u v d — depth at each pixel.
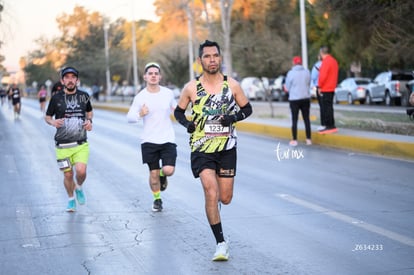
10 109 91.69
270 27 71.50
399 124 33.44
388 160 24.08
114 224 15.04
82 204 16.89
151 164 16.33
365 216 14.95
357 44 42.25
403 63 44.72
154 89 16.39
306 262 11.41
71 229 14.62
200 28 79.44
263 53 72.00
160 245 12.99
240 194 18.17
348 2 36.00
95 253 12.55
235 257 11.92
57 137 16.30
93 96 117.12
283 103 73.69
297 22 70.94
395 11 34.12
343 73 88.94
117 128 45.94
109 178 22.11
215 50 11.54
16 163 27.08
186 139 35.41
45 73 168.38
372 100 63.88
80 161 16.38
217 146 11.66
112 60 129.25
